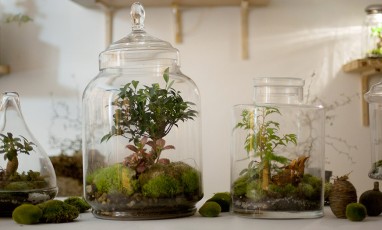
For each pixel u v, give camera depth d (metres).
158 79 1.14
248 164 1.08
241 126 1.09
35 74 2.67
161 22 2.60
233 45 2.58
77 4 2.65
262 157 1.06
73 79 2.66
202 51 2.59
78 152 2.43
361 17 2.55
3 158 1.15
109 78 1.16
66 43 2.66
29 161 1.17
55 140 2.65
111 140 1.10
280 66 2.57
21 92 2.68
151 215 1.08
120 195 1.07
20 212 1.04
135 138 1.09
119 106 1.10
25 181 1.15
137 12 1.21
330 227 0.97
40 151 1.21
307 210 1.06
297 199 1.06
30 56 2.68
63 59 2.66
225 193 1.24
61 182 2.30
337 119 2.54
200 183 1.15
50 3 2.67
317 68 2.56
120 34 2.63
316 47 2.56
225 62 2.58
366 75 2.48
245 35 2.57
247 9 2.57
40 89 2.67
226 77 2.58
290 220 1.05
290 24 2.57
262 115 1.06
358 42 2.55
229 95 2.58
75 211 1.09
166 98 1.11
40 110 2.67
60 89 2.66
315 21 2.56
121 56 1.17
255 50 2.57
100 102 1.13
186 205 1.11
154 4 2.56
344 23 2.55
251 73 2.57
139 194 1.06
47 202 1.09
